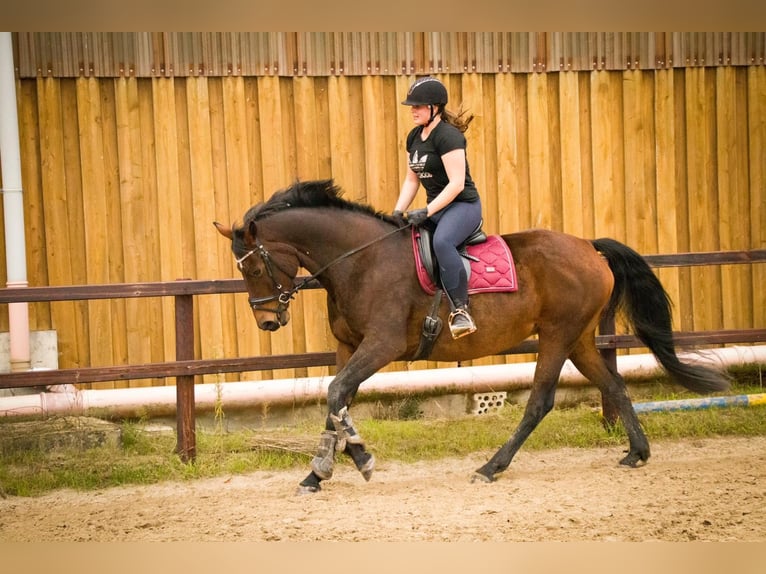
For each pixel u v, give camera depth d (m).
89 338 8.90
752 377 9.80
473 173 9.43
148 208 8.97
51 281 8.78
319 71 9.14
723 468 6.99
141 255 8.97
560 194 9.67
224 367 7.40
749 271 9.97
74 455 7.48
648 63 9.68
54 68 8.69
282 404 8.88
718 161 9.90
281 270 6.55
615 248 7.31
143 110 8.92
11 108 8.34
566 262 6.92
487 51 9.38
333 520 5.83
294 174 9.17
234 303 9.14
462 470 7.29
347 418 6.46
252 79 9.09
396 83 9.27
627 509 5.89
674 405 8.17
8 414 8.07
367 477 6.63
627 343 7.98
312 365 7.57
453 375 8.99
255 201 9.13
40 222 8.79
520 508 5.99
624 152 9.73
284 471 7.38
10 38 8.33
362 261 6.59
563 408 9.41
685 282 9.94
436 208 6.45
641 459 7.20
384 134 9.31
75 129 8.82
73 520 6.05
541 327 7.00
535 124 9.52
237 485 6.98
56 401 8.26
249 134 9.11
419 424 8.52
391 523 5.71
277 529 5.66
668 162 9.77
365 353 6.48
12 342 8.46
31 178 8.73
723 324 9.98
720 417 8.43
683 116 9.85
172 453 7.57
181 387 7.39
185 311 7.38
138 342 8.99
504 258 6.80
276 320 6.59
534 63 9.48
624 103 9.68
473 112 9.39
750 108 9.94
